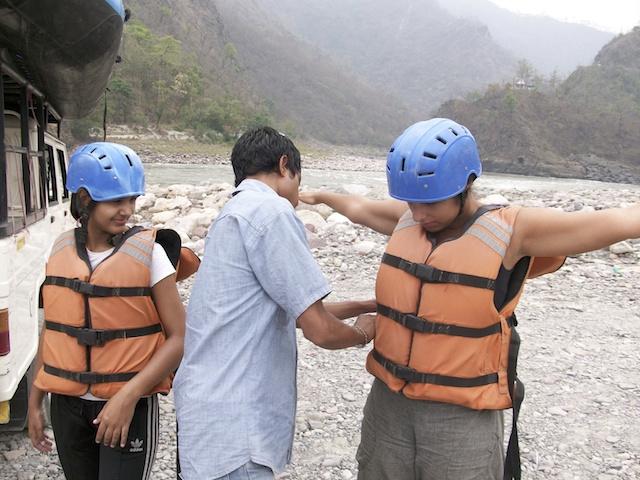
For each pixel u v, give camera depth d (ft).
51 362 8.76
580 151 445.78
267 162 7.88
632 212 6.93
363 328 8.26
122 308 8.59
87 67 14.02
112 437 8.11
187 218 41.98
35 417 9.27
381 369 7.89
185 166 230.48
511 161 431.84
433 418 7.52
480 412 7.50
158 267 8.79
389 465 8.02
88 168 8.42
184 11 551.18
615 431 15.67
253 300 7.36
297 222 7.46
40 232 15.28
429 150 6.86
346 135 593.83
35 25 11.21
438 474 7.61
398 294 7.63
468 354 7.29
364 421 8.55
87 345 8.57
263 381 7.35
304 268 7.24
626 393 17.97
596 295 28.91
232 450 7.05
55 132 21.49
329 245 38.04
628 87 552.00
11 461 13.16
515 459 8.07
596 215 6.95
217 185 67.36
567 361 20.33
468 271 7.20
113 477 8.69
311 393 17.33
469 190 7.33
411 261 7.59
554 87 599.16
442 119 7.20
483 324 7.27
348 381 18.21
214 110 344.90
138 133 307.58
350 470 13.47
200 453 7.11
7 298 10.96
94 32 12.63
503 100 461.37
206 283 7.47
